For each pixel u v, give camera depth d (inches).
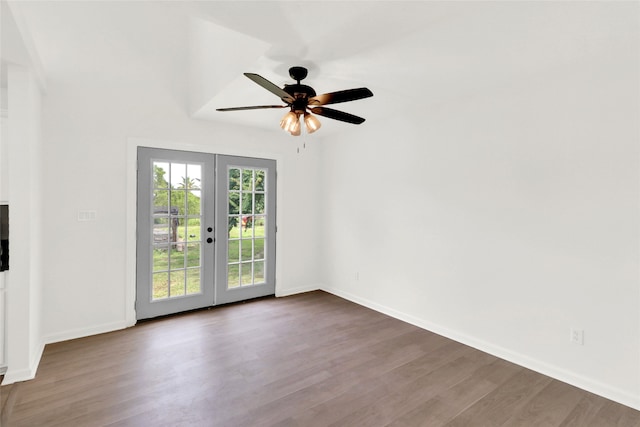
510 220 107.7
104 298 126.1
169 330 128.3
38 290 105.7
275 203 175.5
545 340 99.9
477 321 117.0
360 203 165.0
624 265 85.5
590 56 86.1
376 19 70.4
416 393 88.8
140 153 133.8
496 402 85.4
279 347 115.1
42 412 78.1
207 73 119.4
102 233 125.1
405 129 142.1
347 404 83.5
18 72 89.3
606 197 88.0
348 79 104.0
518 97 105.4
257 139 166.2
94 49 113.0
